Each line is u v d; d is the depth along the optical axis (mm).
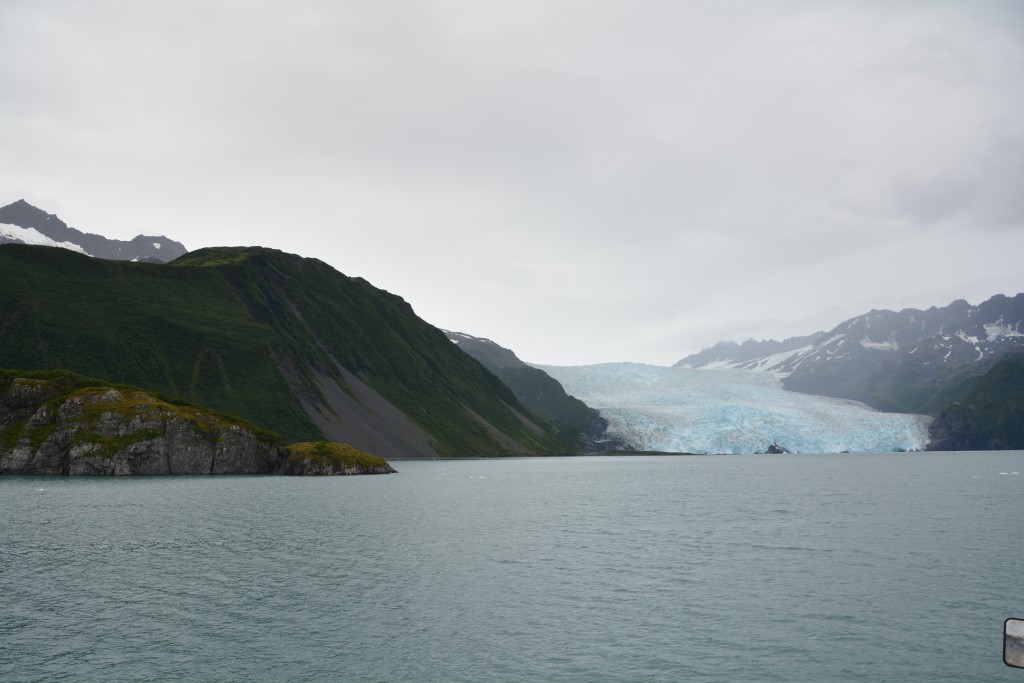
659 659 33594
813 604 42656
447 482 145250
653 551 59969
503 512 89625
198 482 129625
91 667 32156
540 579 48875
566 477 171875
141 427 148250
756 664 33031
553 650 34719
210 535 66188
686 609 41469
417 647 35031
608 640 36125
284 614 40094
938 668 32688
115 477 138125
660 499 109938
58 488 111938
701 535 69438
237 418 168500
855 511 91250
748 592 45438
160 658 33281
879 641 36156
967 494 117688
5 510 82812
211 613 40125
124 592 44344
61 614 39625
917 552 59719
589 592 45344
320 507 91312
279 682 30781
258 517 79688
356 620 39094
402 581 48031
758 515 86875
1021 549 61094
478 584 47344
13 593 43812
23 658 33125
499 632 37281
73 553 56469
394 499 104500
